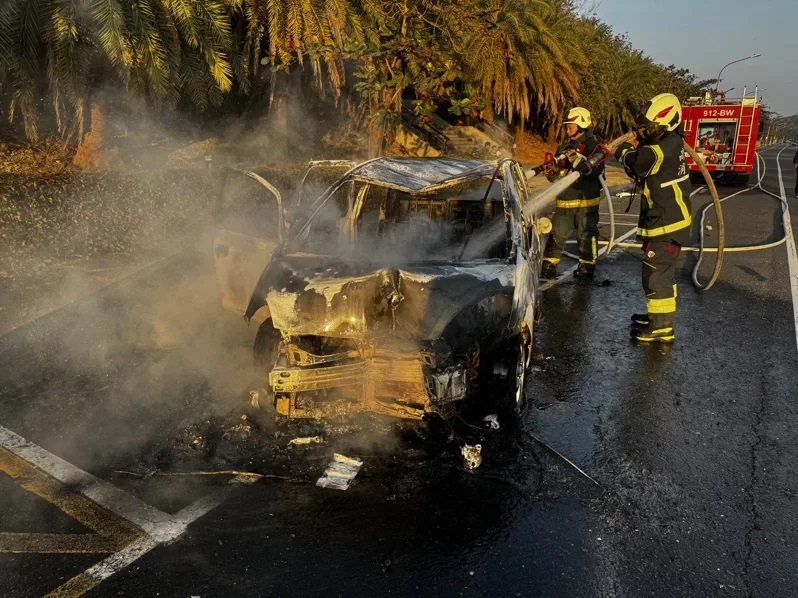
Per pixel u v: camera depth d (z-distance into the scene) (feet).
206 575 8.34
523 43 61.57
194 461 11.05
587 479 10.69
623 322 19.56
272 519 9.52
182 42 27.09
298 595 8.02
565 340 17.85
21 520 9.42
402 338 10.94
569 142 23.18
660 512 9.86
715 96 66.95
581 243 24.86
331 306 11.17
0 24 22.12
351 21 30.60
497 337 11.49
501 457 11.30
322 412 11.18
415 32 26.94
